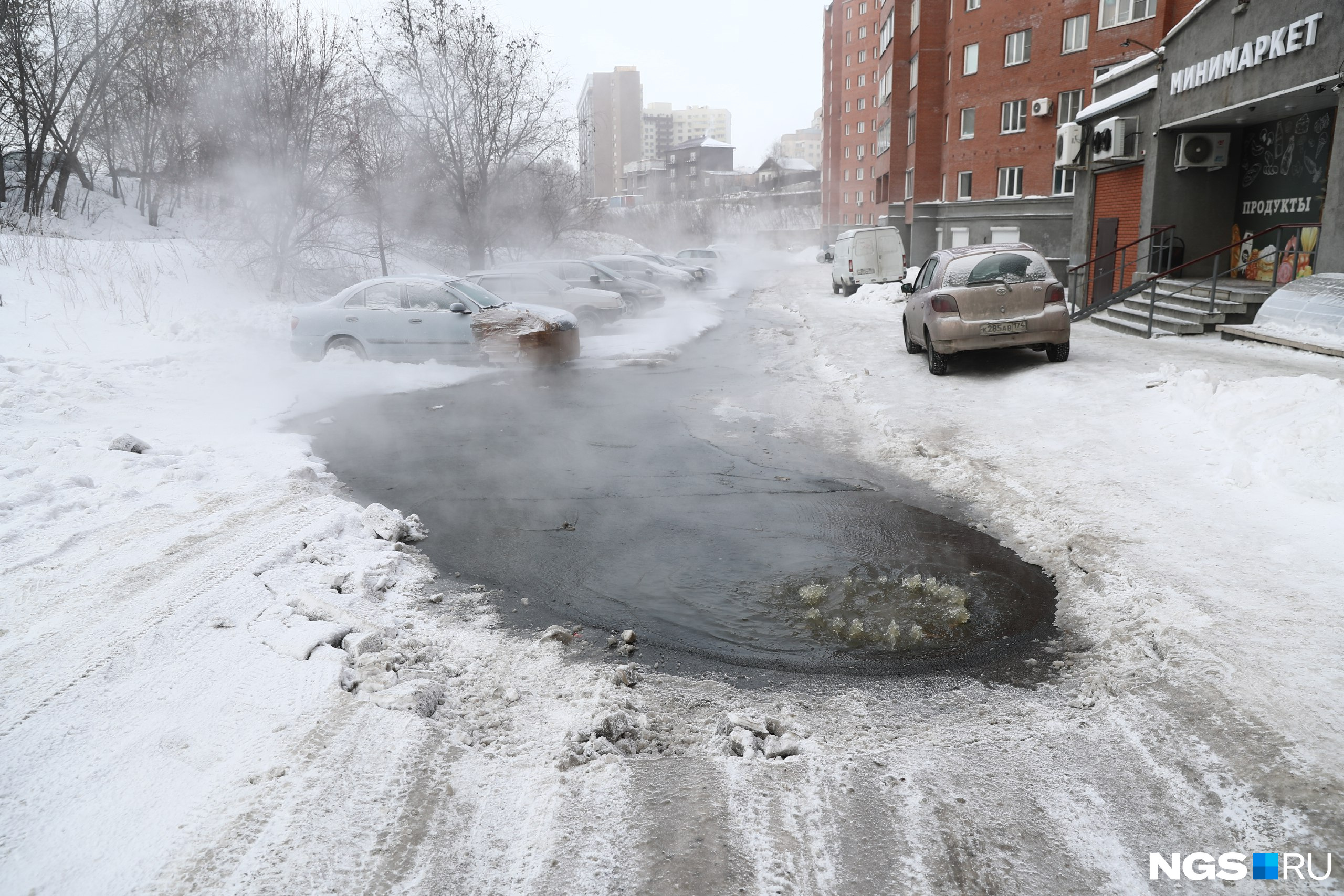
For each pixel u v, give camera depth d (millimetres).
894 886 2529
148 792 2914
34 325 14094
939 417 9000
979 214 34844
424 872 2576
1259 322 11875
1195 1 23547
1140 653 3963
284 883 2490
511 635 4492
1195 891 2471
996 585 5051
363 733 3293
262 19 21875
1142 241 16594
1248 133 15328
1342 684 3430
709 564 5520
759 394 11273
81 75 25047
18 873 2518
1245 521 5379
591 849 2699
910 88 41125
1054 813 2844
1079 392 9328
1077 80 31000
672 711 3715
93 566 4992
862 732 3498
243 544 5395
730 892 2510
